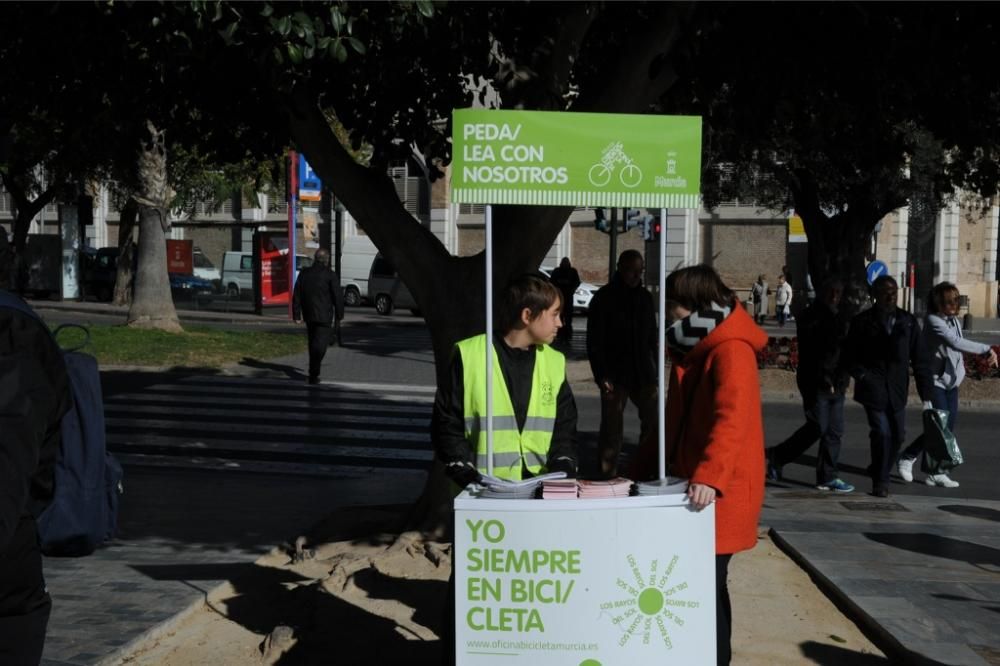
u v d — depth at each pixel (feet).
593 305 30.12
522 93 21.20
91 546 10.31
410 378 59.26
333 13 17.90
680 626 12.53
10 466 7.99
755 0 22.59
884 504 28.91
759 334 14.14
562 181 13.61
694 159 13.52
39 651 9.10
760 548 23.26
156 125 26.43
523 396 14.12
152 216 77.97
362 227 22.22
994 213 129.80
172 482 31.14
